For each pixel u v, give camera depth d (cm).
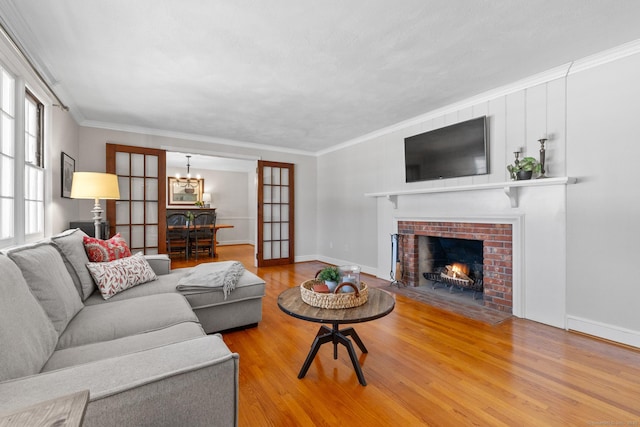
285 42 217
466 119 332
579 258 248
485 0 175
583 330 245
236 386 97
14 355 92
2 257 117
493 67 256
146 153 437
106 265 215
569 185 254
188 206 826
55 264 162
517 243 283
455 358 208
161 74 265
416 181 384
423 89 300
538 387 174
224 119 394
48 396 75
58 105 282
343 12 185
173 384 85
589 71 243
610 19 192
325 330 217
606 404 158
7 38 184
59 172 306
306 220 600
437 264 407
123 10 181
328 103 337
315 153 606
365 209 488
